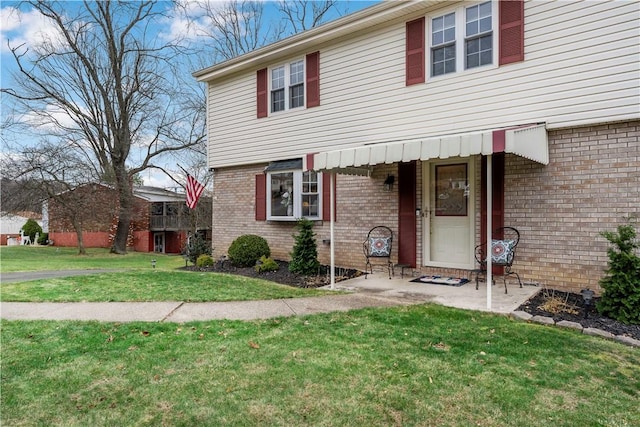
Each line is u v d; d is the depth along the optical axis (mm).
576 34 6141
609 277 5070
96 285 7262
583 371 3422
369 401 2930
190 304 5715
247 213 11055
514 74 6688
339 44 8930
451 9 7348
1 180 17922
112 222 24438
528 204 6711
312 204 9625
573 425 2637
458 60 7277
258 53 10102
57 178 18234
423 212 7980
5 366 3594
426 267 7938
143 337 4312
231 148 11250
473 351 3846
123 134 19906
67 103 18609
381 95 8266
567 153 6336
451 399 2957
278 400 2947
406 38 7895
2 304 5824
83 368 3541
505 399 2949
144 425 2664
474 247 7371
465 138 5102
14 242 31000
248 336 4305
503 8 6781
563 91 6254
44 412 2834
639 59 5656
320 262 9461
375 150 5969
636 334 4336
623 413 2785
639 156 5742
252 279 7977
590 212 6133
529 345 3996
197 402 2936
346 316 5023
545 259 6539
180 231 24750
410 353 3803
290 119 9852
